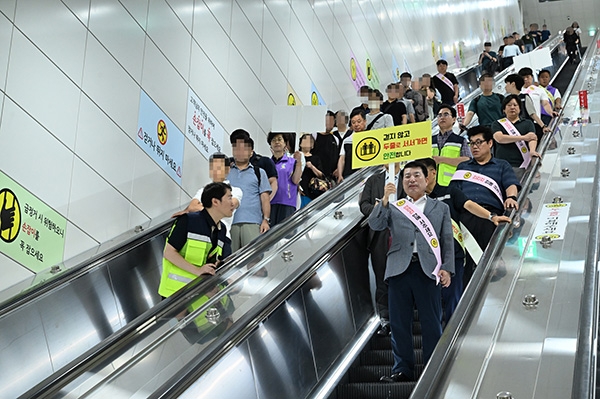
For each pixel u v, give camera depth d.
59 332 5.47
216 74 9.06
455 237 5.43
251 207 6.58
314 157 8.54
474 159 6.20
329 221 6.77
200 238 5.08
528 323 3.99
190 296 4.82
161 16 8.20
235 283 5.18
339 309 5.63
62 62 6.78
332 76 12.22
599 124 8.91
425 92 12.09
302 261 5.80
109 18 7.43
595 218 5.15
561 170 7.11
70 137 6.75
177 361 4.19
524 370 3.53
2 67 6.18
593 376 2.97
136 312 6.32
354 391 4.89
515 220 5.57
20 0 6.43
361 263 6.28
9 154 6.12
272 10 10.56
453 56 19.88
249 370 4.32
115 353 4.18
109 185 7.12
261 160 7.05
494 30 25.05
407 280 4.86
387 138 5.40
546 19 29.11
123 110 7.44
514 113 7.48
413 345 5.21
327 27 12.28
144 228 7.15
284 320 4.87
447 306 5.49
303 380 4.82
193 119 8.52
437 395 3.33
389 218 5.06
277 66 10.51
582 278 4.43
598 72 13.07
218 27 9.22
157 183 7.80
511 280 4.55
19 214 6.12
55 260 6.41
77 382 3.88
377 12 14.63
